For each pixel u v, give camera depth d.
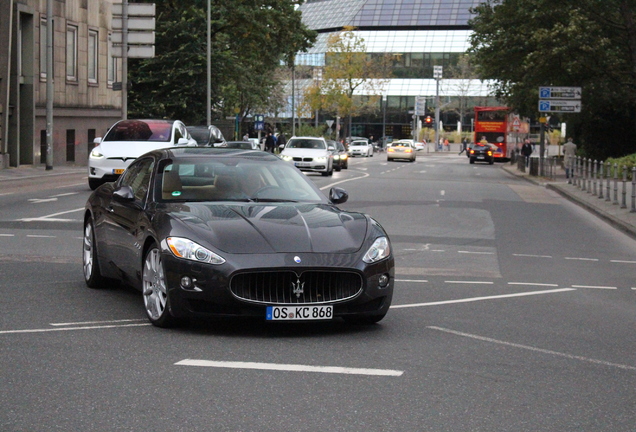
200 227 7.91
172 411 5.59
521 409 5.82
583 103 49.88
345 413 5.62
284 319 7.60
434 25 136.88
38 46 40.84
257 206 8.62
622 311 10.15
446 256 15.16
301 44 63.66
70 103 45.03
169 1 59.72
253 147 41.72
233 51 62.59
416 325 8.73
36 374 6.46
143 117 56.47
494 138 82.88
